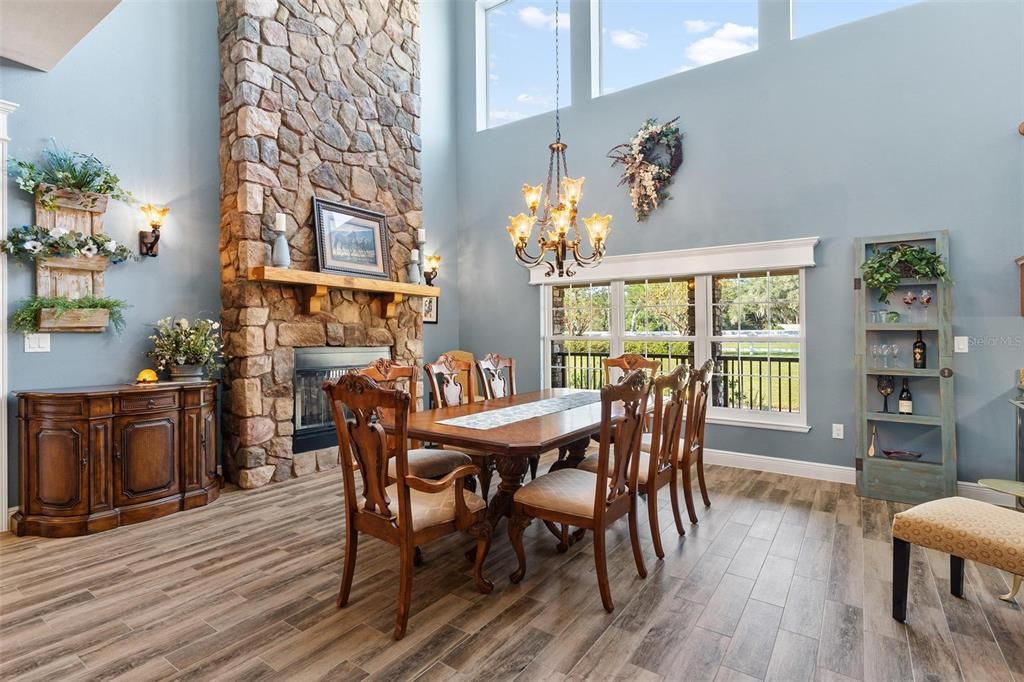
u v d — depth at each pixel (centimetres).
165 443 325
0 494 299
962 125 353
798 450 412
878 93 381
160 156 378
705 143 452
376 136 483
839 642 187
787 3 416
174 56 386
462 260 621
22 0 250
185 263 390
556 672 171
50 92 327
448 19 629
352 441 205
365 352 468
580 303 534
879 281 354
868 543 277
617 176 501
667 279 479
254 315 381
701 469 332
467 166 618
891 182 376
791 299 419
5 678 168
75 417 291
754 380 436
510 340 579
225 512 330
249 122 380
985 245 344
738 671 171
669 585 231
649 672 171
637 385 218
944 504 208
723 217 444
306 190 419
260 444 386
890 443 378
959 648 183
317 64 430
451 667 174
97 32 349
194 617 205
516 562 257
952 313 351
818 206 403
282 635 193
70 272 329
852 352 390
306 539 286
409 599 192
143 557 262
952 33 356
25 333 313
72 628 197
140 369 365
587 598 220
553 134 545
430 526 202
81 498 292
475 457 304
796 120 412
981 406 344
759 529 298
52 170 324
